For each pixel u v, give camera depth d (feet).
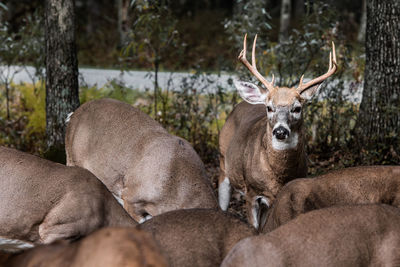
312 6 60.29
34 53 64.75
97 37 139.85
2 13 75.77
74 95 51.39
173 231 24.27
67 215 31.50
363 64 64.28
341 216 23.41
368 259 23.12
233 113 44.42
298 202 30.37
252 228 25.31
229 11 169.58
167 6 62.08
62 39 50.37
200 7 174.50
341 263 22.71
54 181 32.04
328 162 52.37
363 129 51.29
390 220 23.62
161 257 16.20
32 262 18.01
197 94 61.21
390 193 30.17
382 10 49.88
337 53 60.29
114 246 16.01
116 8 151.12
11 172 32.19
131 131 38.17
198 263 23.73
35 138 60.90
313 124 55.98
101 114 39.99
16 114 64.49
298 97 34.91
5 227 32.32
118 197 38.45
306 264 22.49
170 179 35.29
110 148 38.47
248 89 38.01
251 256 22.27
